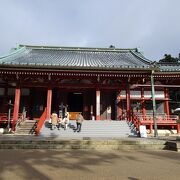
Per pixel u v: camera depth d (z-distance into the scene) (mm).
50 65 24812
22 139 15938
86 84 27375
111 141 15109
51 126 23281
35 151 13555
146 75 26078
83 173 8336
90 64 27203
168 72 28609
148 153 13062
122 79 27391
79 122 22125
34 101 29781
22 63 25109
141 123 25344
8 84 28750
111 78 27156
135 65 26938
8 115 25062
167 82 30375
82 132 22203
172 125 28312
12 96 28938
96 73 25719
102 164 9906
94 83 27484
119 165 9719
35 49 36406
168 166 9570
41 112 29516
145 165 9750
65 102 30328
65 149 14422
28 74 25812
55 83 27062
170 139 18656
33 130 23203
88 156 11891
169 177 7871
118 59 32062
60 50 36812
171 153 13102
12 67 24734
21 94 29391
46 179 7531
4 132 23656
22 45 36125
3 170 8703
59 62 27703
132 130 22891
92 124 23703
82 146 14664
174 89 31906
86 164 9867
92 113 30156
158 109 30531
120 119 29062
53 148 14586
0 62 25562
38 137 18625
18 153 12750
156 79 29734
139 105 30062
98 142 15031
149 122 27641
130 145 14875
